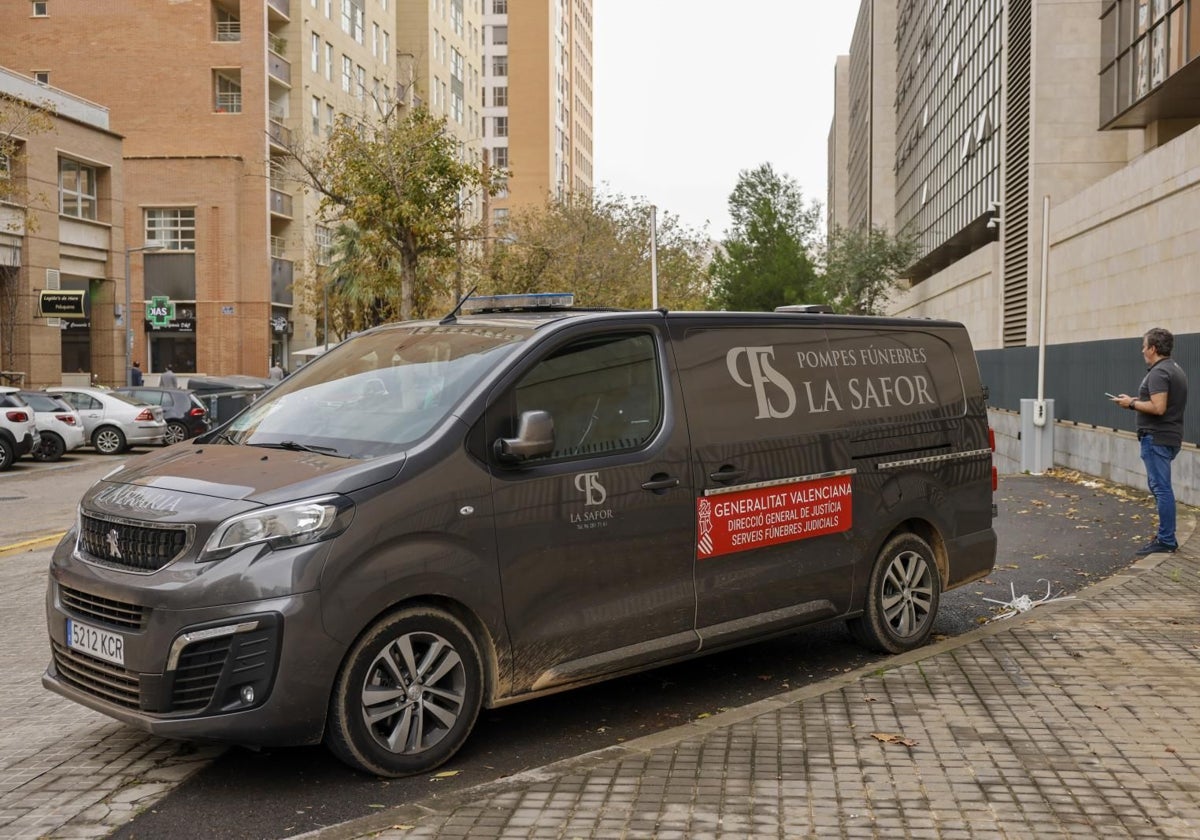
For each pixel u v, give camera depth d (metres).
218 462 5.00
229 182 50.62
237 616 4.28
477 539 4.78
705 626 5.61
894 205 90.75
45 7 51.91
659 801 4.12
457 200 24.70
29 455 25.33
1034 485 15.77
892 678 5.71
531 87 112.31
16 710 5.85
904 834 3.83
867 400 6.52
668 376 5.60
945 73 55.25
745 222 69.88
